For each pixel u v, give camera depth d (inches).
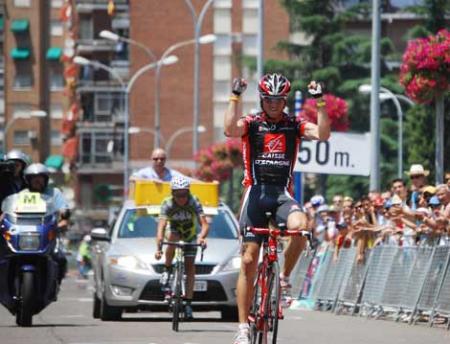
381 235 2053.4
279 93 1127.6
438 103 2311.8
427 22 5206.7
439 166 2311.8
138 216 1971.0
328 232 2347.4
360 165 2810.0
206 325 1743.4
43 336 1507.1
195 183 1975.9
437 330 1669.5
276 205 1133.1
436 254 1776.6
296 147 1146.7
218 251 1871.3
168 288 1686.8
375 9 2613.2
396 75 6599.4
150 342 1421.0
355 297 2113.7
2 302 1676.9
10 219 1669.5
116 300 1857.8
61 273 1715.1
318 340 1480.1
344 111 4015.8
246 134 1145.4
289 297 1117.1
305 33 6638.8
